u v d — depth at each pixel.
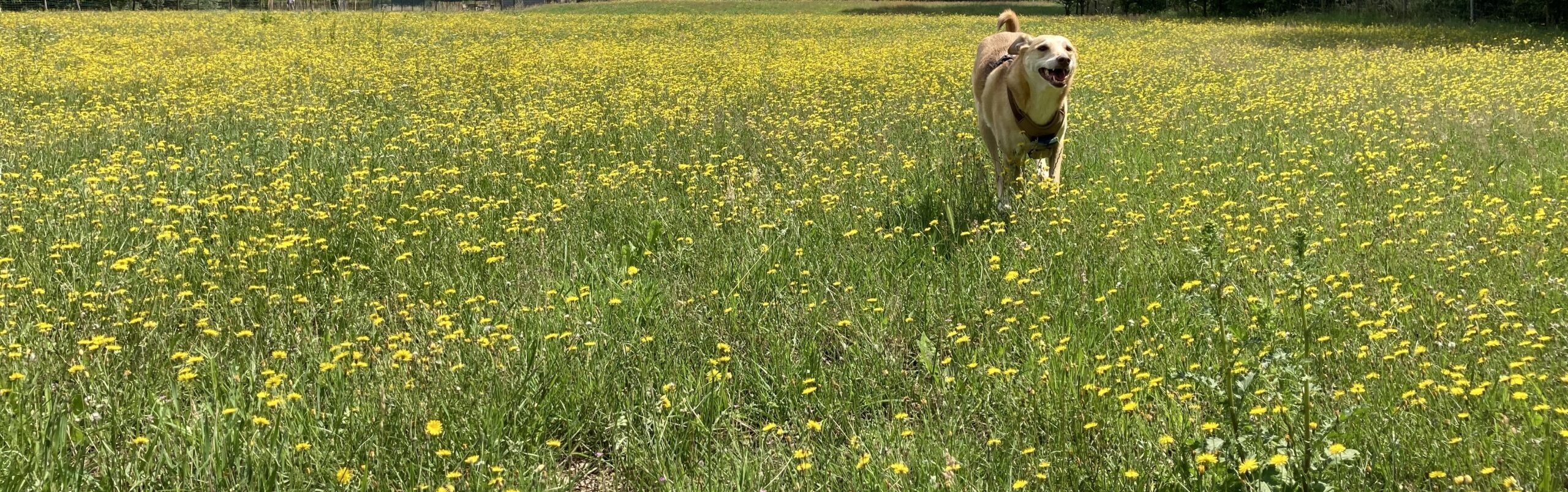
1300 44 22.92
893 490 3.05
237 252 5.20
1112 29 31.45
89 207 6.24
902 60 18.23
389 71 15.49
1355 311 4.03
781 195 6.61
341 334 4.33
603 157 8.30
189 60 17.05
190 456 3.17
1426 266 4.81
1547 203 6.05
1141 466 3.09
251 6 53.97
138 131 9.43
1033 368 3.83
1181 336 4.01
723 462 3.32
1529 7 28.47
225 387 3.71
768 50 21.58
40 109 11.23
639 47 22.05
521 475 3.18
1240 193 6.53
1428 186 6.61
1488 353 3.71
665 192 6.90
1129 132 9.20
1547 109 10.32
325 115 10.73
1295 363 3.30
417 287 4.93
